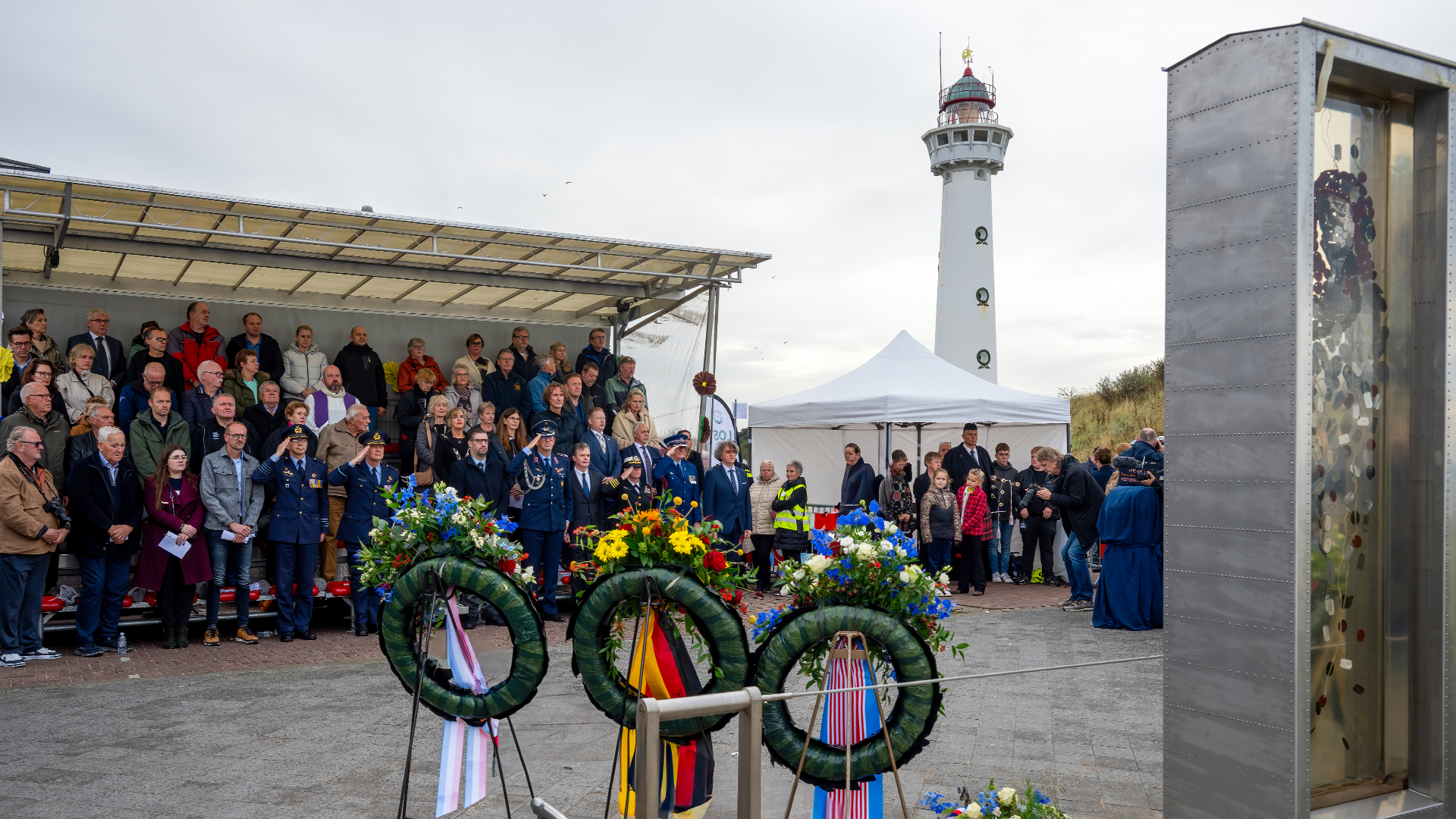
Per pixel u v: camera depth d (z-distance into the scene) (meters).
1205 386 3.47
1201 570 3.46
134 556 8.93
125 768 4.98
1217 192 3.44
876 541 4.00
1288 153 3.20
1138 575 9.48
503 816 4.41
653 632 4.07
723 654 3.90
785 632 3.79
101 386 9.32
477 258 10.94
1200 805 3.46
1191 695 3.50
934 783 4.84
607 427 12.22
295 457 8.97
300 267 10.80
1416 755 3.62
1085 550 11.00
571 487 10.08
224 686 6.94
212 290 11.93
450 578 4.14
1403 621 3.66
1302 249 3.16
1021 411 14.17
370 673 7.43
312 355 11.42
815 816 3.88
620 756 4.13
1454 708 3.54
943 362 15.03
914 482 12.85
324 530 9.19
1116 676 7.39
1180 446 3.55
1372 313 3.64
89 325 9.79
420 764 5.10
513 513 10.00
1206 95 3.49
